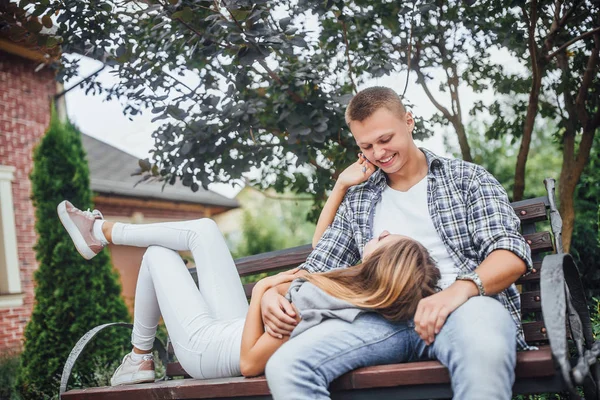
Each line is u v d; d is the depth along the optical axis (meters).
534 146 14.66
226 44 3.35
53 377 5.61
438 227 2.26
